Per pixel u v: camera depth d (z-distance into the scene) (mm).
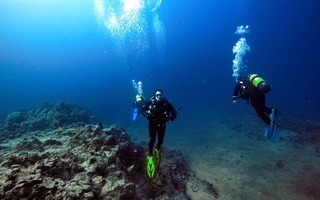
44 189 2977
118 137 5949
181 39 115188
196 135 11148
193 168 7402
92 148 5086
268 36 94938
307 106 16469
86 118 11172
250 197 5594
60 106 11289
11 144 7207
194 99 21453
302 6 48562
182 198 5273
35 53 59531
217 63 97062
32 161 3895
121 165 4762
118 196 3426
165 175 5785
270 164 7227
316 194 5523
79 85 58312
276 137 4980
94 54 76750
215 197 5605
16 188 2855
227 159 7898
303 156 7637
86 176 3664
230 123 12438
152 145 5039
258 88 4828
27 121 10227
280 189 5828
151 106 4934
